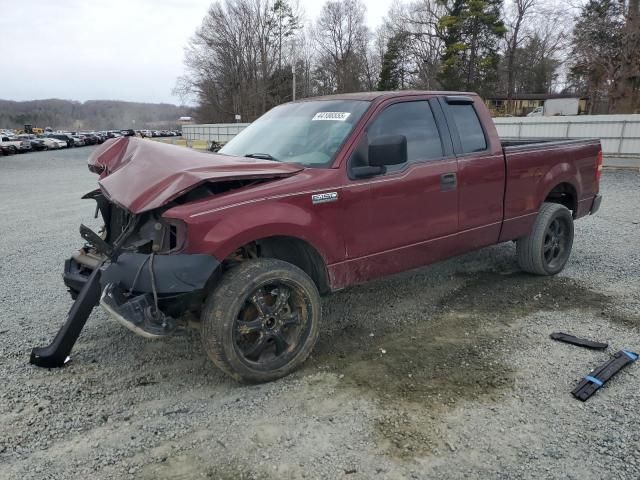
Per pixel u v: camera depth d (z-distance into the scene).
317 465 2.55
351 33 73.12
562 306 4.62
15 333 4.19
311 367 3.59
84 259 3.83
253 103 68.94
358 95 4.23
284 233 3.30
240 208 3.15
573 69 35.88
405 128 4.10
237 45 69.25
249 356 3.31
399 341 3.99
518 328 4.16
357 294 5.07
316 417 2.96
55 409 3.08
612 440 2.69
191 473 2.51
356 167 3.72
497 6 49.09
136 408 3.10
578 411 2.96
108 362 3.69
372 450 2.65
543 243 5.27
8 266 6.30
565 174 5.43
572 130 21.47
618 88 29.92
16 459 2.63
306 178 3.50
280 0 67.75
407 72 63.59
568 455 2.58
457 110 4.56
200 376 3.50
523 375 3.38
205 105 74.75
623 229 7.72
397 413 2.98
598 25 31.83
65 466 2.57
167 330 3.04
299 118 4.34
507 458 2.57
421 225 4.12
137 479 2.48
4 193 14.65
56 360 3.48
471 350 3.79
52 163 29.67
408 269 4.15
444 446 2.68
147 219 3.30
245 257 3.59
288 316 3.45
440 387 3.27
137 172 3.45
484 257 6.26
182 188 3.01
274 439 2.77
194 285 2.96
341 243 3.65
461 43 48.91
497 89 59.59
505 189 4.78
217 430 2.86
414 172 4.02
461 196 4.38
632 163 18.31
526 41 56.47
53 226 9.01
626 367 3.44
